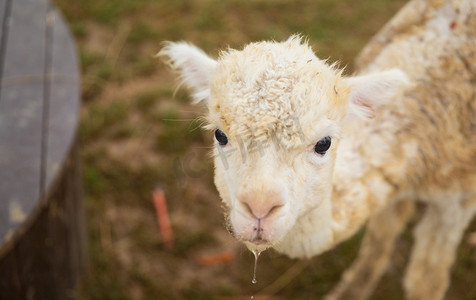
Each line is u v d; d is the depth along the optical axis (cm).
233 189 67
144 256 111
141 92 140
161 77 145
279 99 64
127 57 150
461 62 84
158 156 127
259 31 157
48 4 113
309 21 160
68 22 159
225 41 151
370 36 157
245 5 166
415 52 87
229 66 67
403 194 92
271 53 67
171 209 119
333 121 67
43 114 93
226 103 65
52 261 94
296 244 78
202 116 74
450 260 95
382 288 109
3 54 102
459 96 85
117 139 131
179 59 77
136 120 134
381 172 84
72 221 98
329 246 80
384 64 89
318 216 75
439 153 87
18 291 91
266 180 64
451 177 88
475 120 85
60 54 103
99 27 158
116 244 113
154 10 164
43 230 89
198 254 112
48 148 89
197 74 76
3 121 92
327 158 68
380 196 85
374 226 98
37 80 98
